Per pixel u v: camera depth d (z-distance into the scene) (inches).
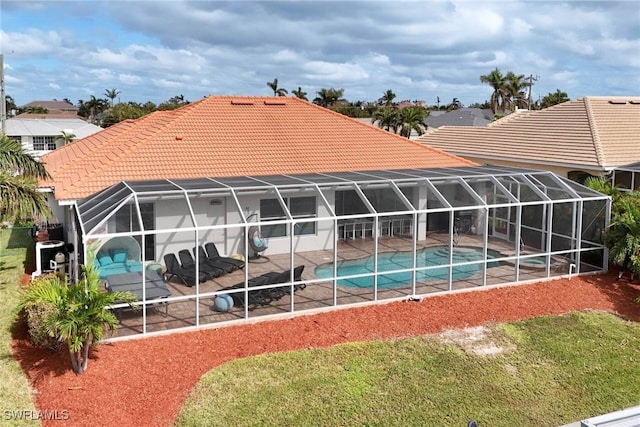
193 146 1208.2
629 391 608.4
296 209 1075.3
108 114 4183.1
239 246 1018.1
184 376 591.5
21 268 962.1
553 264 986.7
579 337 730.8
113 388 559.8
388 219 1187.9
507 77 4050.2
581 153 1406.3
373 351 663.8
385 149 1368.1
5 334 667.4
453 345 689.0
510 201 938.1
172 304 775.7
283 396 565.9
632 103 1779.0
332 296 823.7
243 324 721.6
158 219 944.9
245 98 1513.3
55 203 1192.2
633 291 898.7
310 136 1373.0
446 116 3919.8
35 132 2908.5
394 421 535.2
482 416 550.0
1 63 1390.3
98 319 562.3
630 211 925.2
